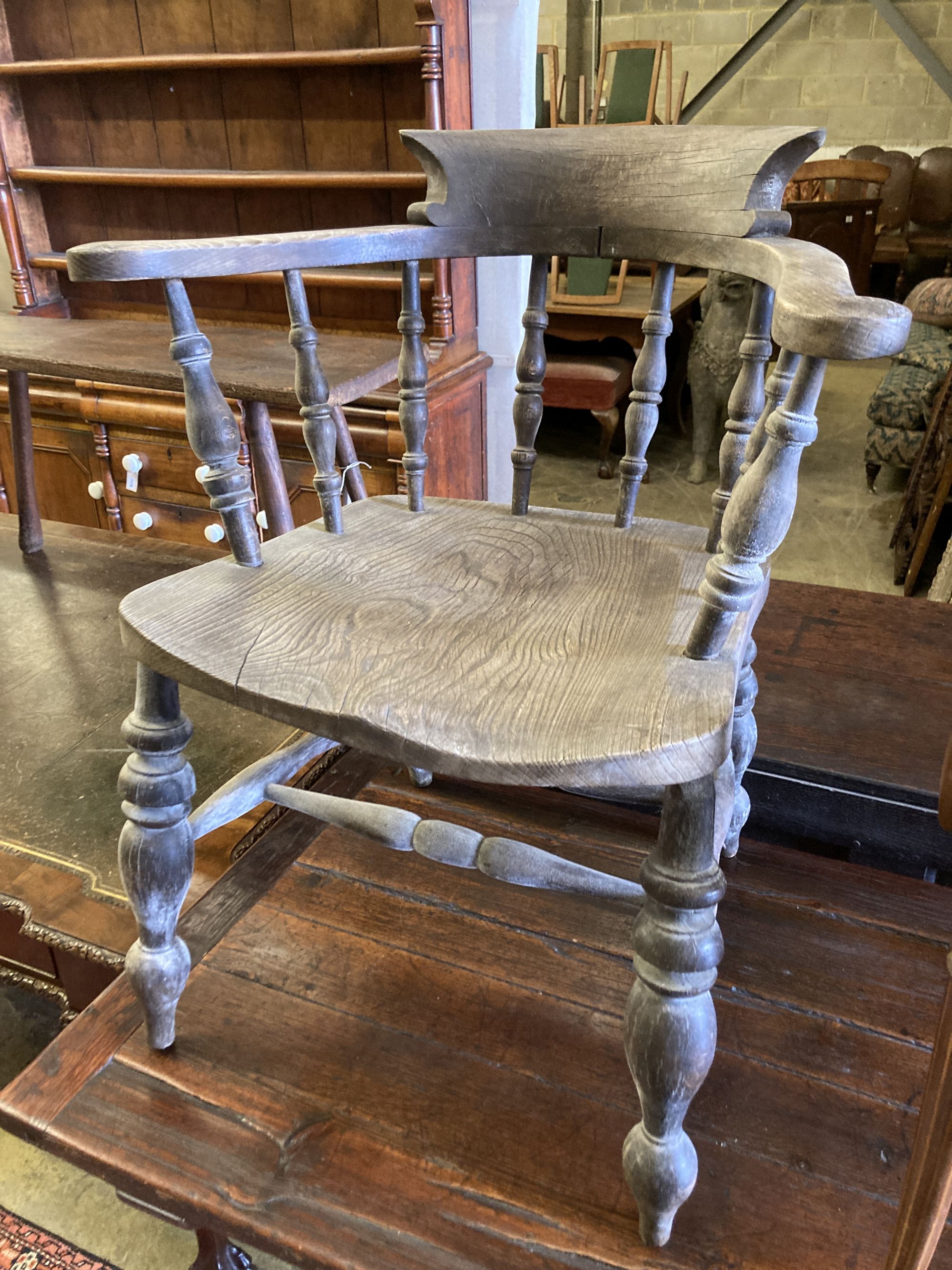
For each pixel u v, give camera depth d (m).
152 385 1.60
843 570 2.65
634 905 1.12
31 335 1.92
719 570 0.68
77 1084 0.91
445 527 1.03
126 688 1.60
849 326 0.51
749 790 1.28
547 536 1.00
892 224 4.93
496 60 1.91
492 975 1.02
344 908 1.12
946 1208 0.59
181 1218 0.82
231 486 0.89
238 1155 0.84
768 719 1.33
